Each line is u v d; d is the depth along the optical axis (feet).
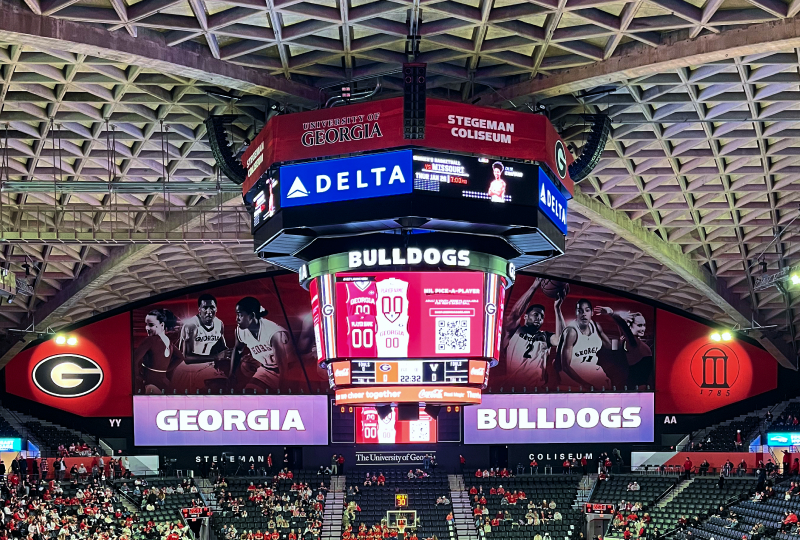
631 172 151.94
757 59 110.22
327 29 104.32
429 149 101.91
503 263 117.29
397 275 113.70
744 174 150.41
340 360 115.03
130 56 101.50
